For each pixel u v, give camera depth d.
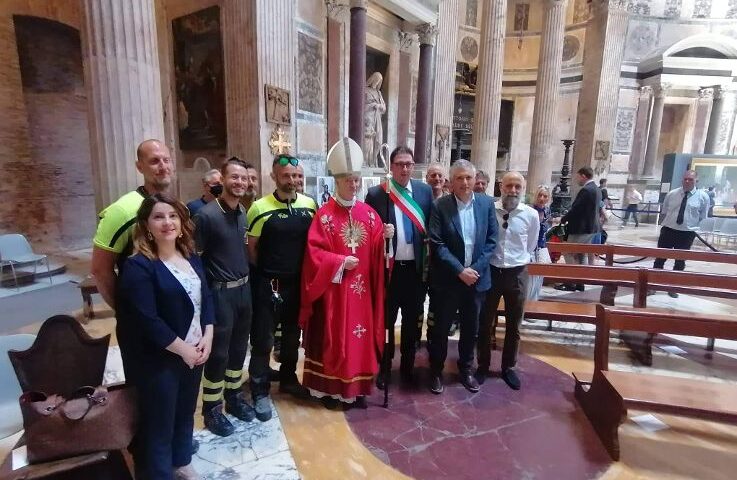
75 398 1.78
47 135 7.82
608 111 14.27
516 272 3.26
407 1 9.78
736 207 10.02
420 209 3.21
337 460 2.48
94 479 1.78
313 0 7.96
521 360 3.90
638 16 14.54
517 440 2.71
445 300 3.12
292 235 2.88
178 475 2.17
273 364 3.69
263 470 2.38
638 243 10.28
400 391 3.29
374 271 2.98
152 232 1.92
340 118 9.07
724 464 2.52
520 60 16.89
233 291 2.58
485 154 11.59
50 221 8.02
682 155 12.12
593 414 2.87
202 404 2.92
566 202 10.26
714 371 3.72
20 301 5.32
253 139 6.86
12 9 7.13
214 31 7.08
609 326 2.86
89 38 3.98
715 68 13.87
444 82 11.55
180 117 7.95
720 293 4.45
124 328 1.92
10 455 1.80
